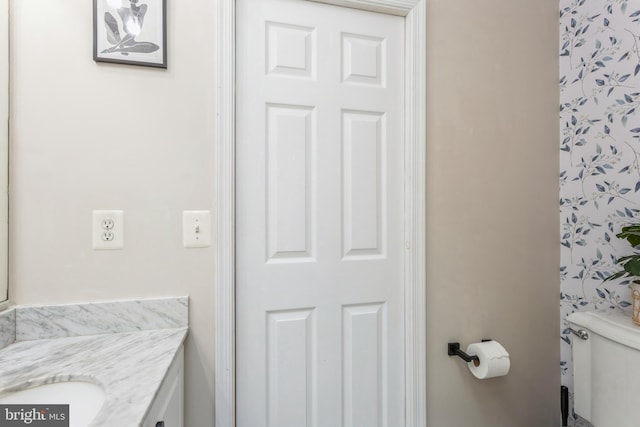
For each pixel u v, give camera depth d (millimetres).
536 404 1382
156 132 971
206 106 1007
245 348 1077
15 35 867
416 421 1213
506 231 1357
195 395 1000
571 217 1384
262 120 1097
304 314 1143
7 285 857
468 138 1306
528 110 1388
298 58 1129
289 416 1115
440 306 1269
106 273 932
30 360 749
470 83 1307
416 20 1223
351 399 1185
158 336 908
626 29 1180
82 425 643
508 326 1354
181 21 988
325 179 1165
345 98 1185
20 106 872
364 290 1207
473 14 1311
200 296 1004
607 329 1033
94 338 890
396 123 1248
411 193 1227
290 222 1127
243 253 1082
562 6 1413
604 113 1257
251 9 1082
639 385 934
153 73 969
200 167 1003
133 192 953
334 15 1169
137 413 530
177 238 986
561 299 1417
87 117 919
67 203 905
